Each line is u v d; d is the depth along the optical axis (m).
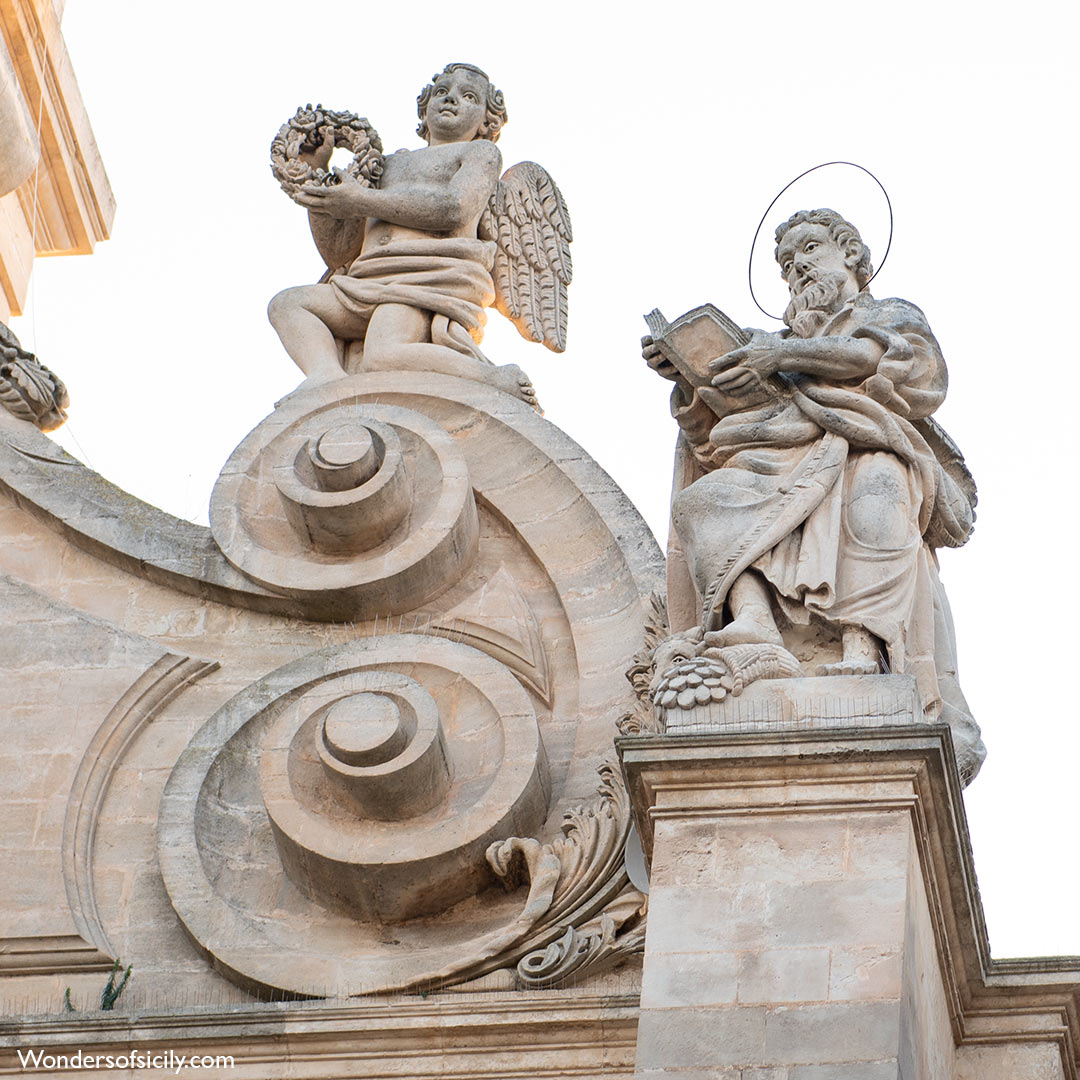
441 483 36.56
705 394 33.72
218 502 36.97
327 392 38.03
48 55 48.78
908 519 32.56
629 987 31.38
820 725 29.84
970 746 32.53
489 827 32.72
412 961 32.06
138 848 34.16
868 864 28.67
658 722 31.50
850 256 35.56
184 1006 31.89
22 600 36.66
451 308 39.03
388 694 33.69
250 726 34.69
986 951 31.08
